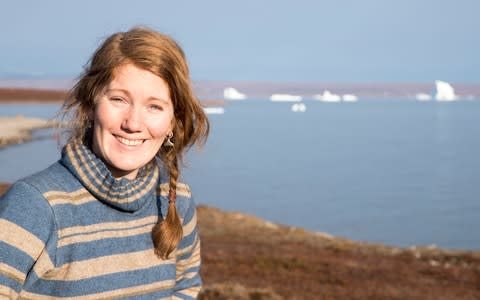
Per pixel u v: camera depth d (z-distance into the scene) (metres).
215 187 104.38
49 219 2.32
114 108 2.47
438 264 25.30
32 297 2.33
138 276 2.54
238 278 19.03
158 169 2.71
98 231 2.45
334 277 20.17
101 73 2.45
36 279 2.30
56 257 2.34
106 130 2.49
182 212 2.83
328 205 91.06
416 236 71.75
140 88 2.46
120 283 2.48
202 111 2.68
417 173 134.88
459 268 24.44
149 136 2.53
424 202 97.88
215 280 18.41
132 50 2.44
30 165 94.12
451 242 69.25
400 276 21.61
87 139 2.58
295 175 125.75
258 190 103.44
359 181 119.94
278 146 187.62
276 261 22.36
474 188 114.44
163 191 2.75
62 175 2.44
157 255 2.63
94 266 2.42
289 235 34.38
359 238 69.12
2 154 107.81
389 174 132.25
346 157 163.50
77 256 2.38
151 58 2.45
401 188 112.56
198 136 2.72
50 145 121.75
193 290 2.95
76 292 2.38
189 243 2.92
